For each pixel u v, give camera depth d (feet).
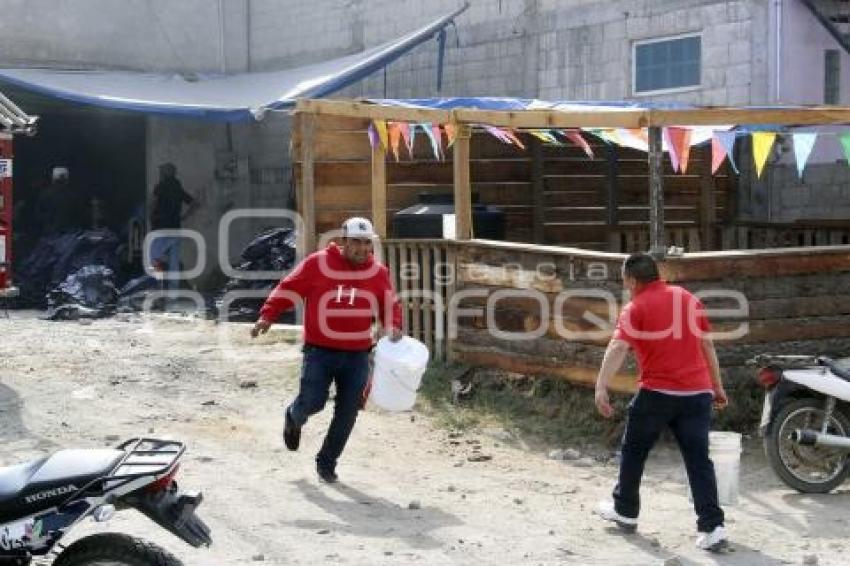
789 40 57.67
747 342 36.58
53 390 41.75
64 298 64.44
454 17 71.87
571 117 36.96
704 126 36.22
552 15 67.92
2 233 47.67
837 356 37.91
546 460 34.42
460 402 39.88
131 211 92.99
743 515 29.30
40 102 87.86
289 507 29.04
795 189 59.52
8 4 83.51
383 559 24.97
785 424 31.65
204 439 35.83
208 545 18.93
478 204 48.93
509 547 26.05
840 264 37.91
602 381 27.12
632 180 58.95
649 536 27.25
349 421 31.45
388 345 32.53
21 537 18.42
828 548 26.48
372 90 81.25
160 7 88.22
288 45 88.17
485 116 40.19
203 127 89.97
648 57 63.05
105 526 26.94
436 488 31.17
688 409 26.63
